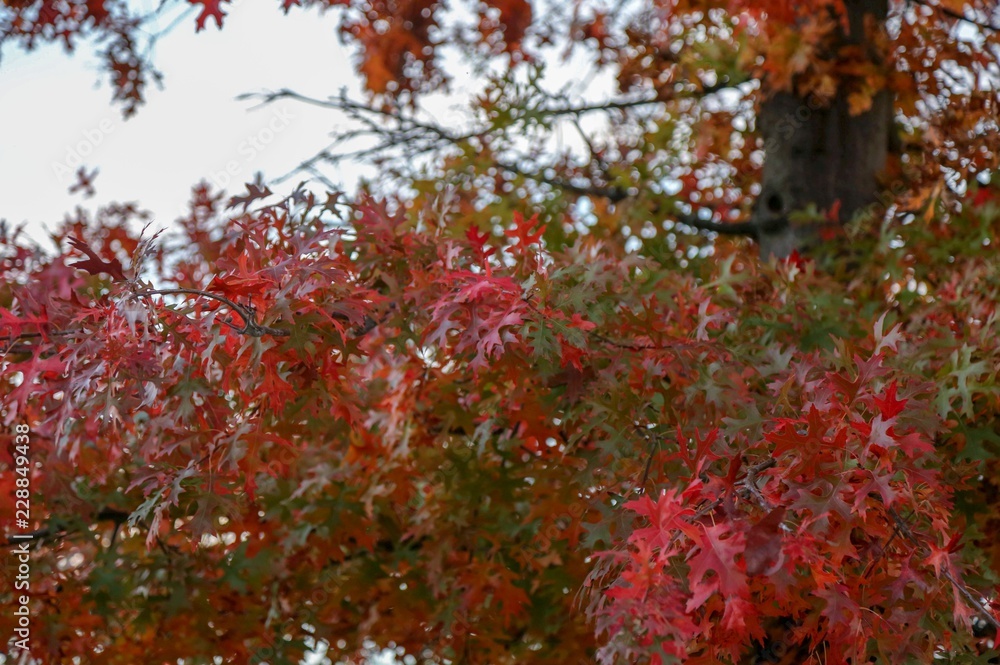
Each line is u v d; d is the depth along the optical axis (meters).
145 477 2.88
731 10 5.52
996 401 3.34
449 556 4.31
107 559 4.13
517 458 4.26
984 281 4.37
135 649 4.43
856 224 5.26
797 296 4.21
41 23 5.29
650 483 3.00
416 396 3.98
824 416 2.50
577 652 4.27
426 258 3.40
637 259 3.52
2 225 4.03
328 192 3.49
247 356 2.86
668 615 2.24
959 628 2.73
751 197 7.24
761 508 2.47
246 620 4.29
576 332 2.88
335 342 2.93
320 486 4.25
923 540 2.41
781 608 2.68
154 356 2.79
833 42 5.69
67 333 2.93
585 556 3.95
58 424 2.82
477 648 4.44
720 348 3.29
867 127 5.75
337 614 4.73
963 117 5.11
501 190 7.07
